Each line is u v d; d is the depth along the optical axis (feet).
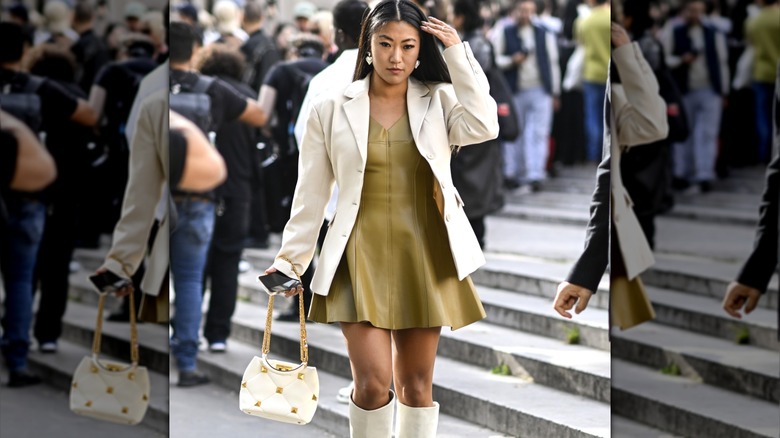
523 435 41.81
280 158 57.41
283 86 57.21
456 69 31.73
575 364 44.93
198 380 54.90
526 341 49.90
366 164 32.12
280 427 47.88
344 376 51.52
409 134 32.19
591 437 38.58
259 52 69.15
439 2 60.64
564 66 94.53
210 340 57.67
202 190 52.95
